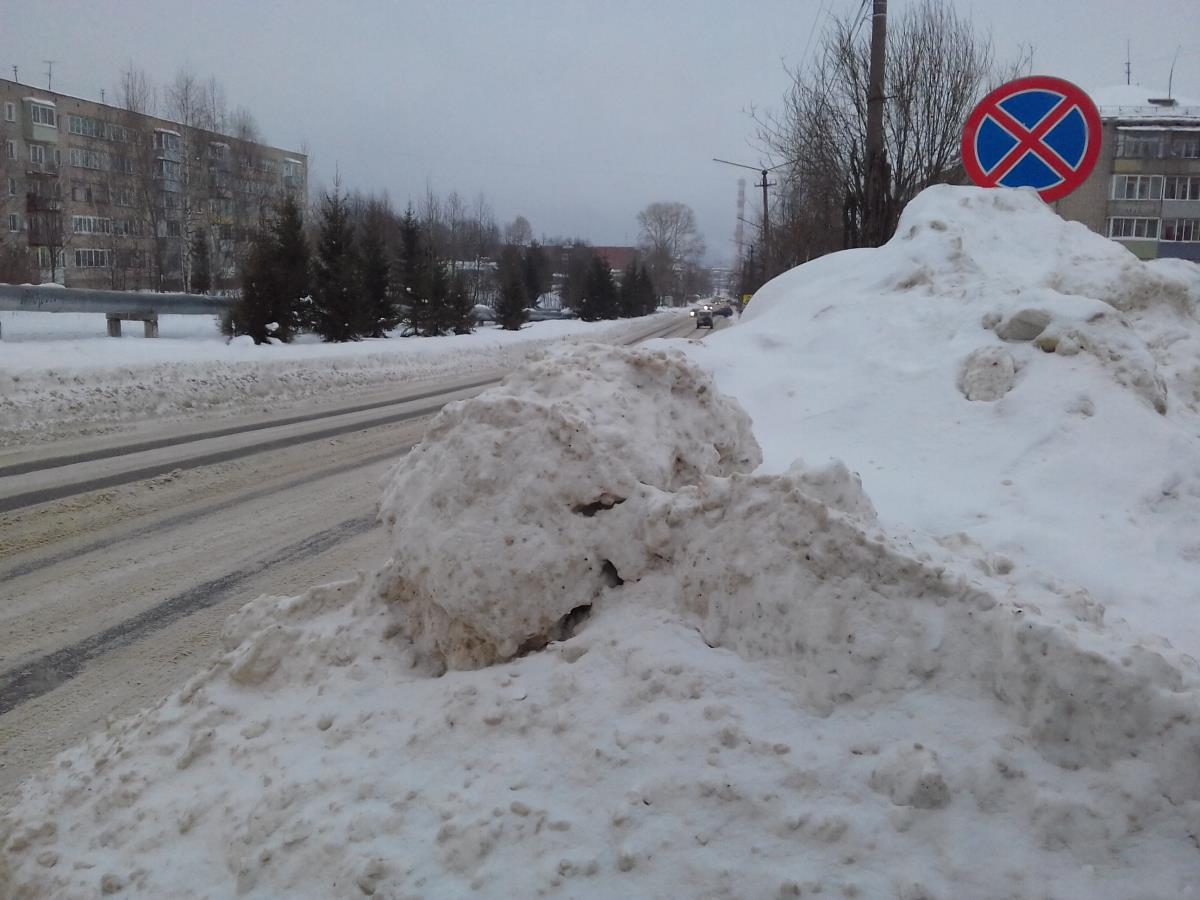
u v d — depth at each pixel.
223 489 8.29
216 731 3.12
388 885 2.19
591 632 2.98
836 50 15.41
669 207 129.12
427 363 23.02
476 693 2.84
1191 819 2.01
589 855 2.17
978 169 7.29
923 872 2.00
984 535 4.17
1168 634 3.50
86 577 5.75
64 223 48.66
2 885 2.72
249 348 19.12
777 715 2.46
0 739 3.75
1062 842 2.03
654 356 3.91
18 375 12.05
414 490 3.58
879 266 7.88
